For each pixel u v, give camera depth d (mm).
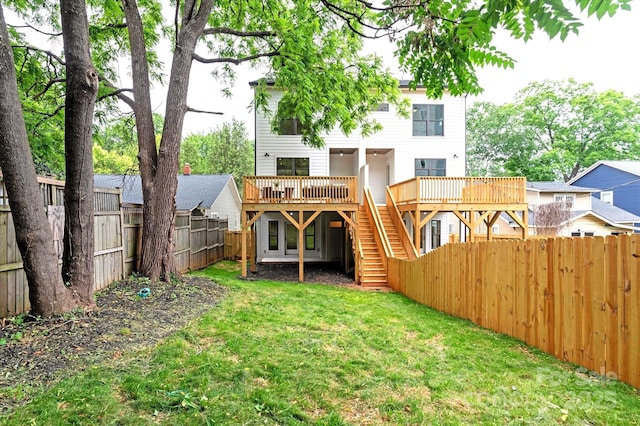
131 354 3428
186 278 7809
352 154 15867
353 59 10586
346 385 2973
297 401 2666
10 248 4336
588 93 27203
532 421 2412
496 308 4902
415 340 4402
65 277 4582
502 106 31891
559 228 16641
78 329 3887
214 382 2891
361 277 9969
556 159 27312
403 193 12352
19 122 3748
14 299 4391
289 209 10570
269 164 13953
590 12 1327
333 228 15078
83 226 4641
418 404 2662
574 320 3523
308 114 9273
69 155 4531
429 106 14312
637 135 25844
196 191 20922
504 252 4738
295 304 6395
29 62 8047
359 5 6316
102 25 8859
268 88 13789
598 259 3232
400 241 11906
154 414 2369
